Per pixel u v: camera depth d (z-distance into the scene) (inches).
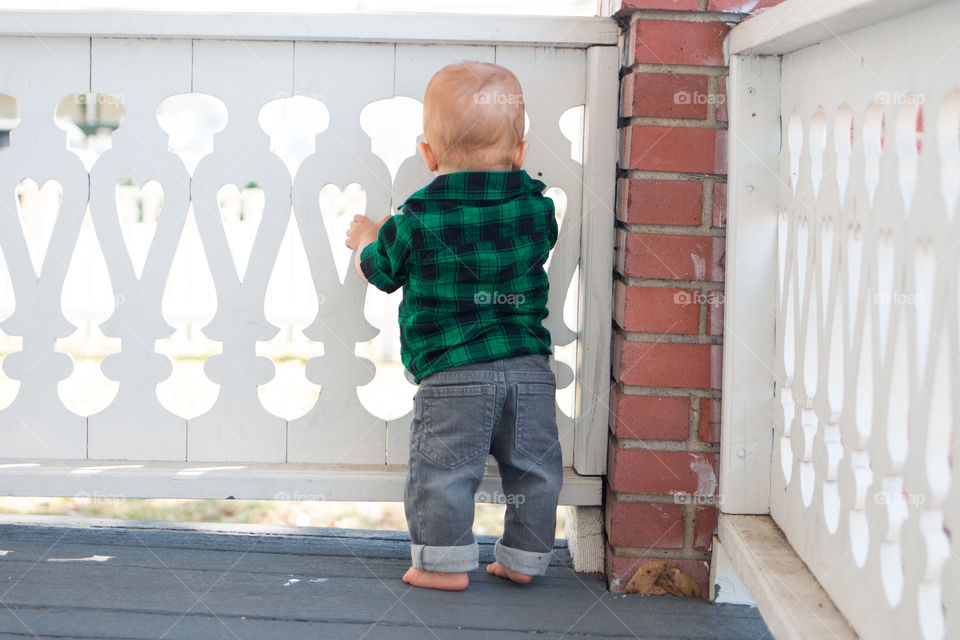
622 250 85.7
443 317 80.2
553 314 91.0
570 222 90.0
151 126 89.8
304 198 90.3
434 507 80.6
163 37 88.4
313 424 92.7
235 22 87.4
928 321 51.9
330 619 76.2
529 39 87.4
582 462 89.9
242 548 93.4
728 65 81.5
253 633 73.2
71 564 87.4
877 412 58.5
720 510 83.3
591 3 222.8
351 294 91.0
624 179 85.3
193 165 262.7
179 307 231.5
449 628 75.2
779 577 69.9
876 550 58.6
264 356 92.0
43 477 90.4
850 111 64.9
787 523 77.0
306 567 88.3
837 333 66.5
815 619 63.9
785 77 77.9
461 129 78.7
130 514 153.1
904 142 55.5
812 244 71.7
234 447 93.0
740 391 81.4
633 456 84.4
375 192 90.5
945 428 50.3
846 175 65.2
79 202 90.5
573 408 92.8
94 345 254.2
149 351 91.9
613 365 89.4
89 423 92.6
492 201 78.7
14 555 89.3
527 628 76.0
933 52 50.7
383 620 76.2
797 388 74.5
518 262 79.8
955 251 47.8
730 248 80.7
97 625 74.0
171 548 92.8
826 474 67.6
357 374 92.0
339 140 89.7
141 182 90.4
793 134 76.7
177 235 90.9
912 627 53.2
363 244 88.0
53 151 90.0
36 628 73.1
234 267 91.1
